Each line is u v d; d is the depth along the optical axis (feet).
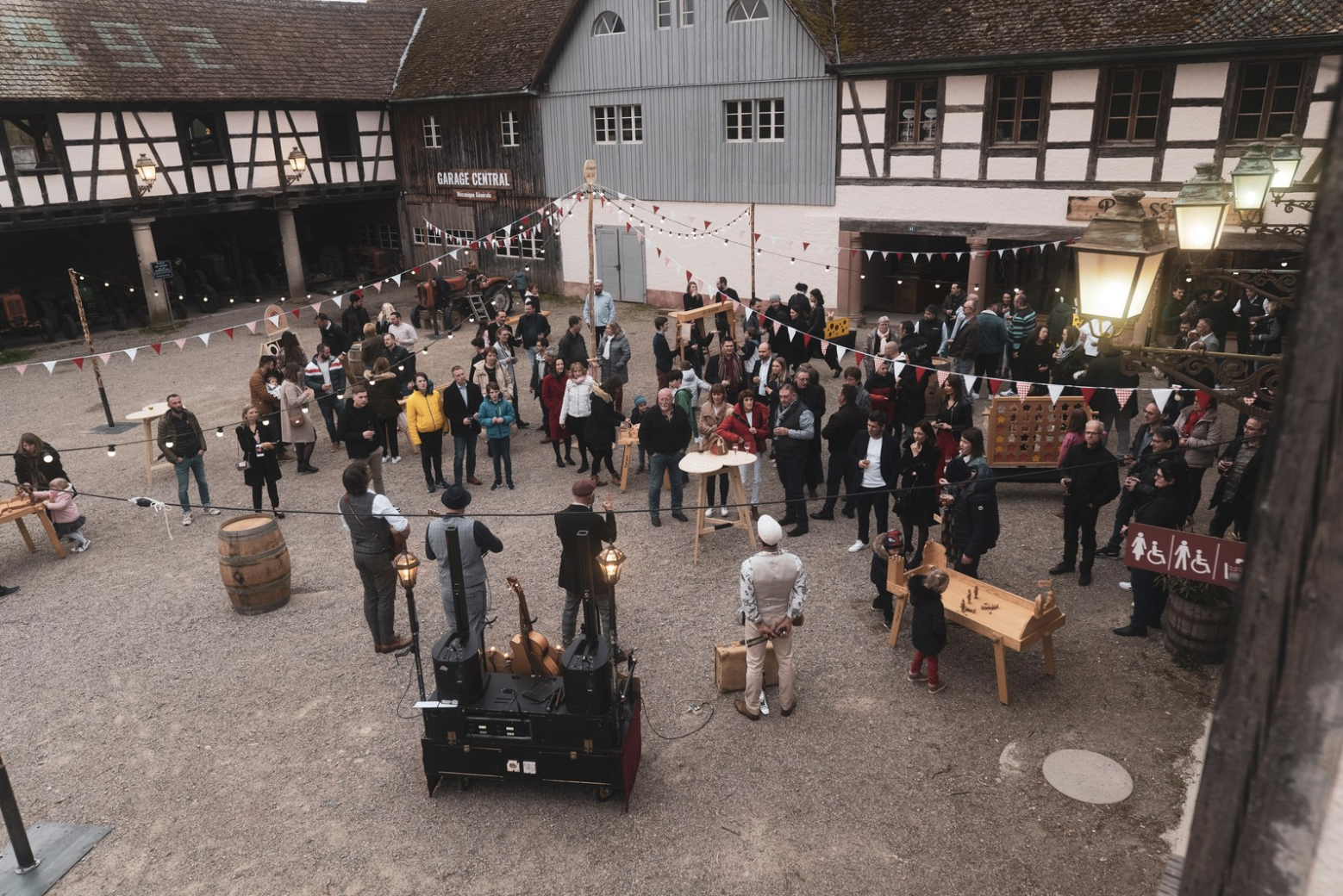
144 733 23.59
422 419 37.60
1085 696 23.44
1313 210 3.18
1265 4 47.03
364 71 85.61
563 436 40.83
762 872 18.33
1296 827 3.42
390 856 19.19
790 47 61.93
